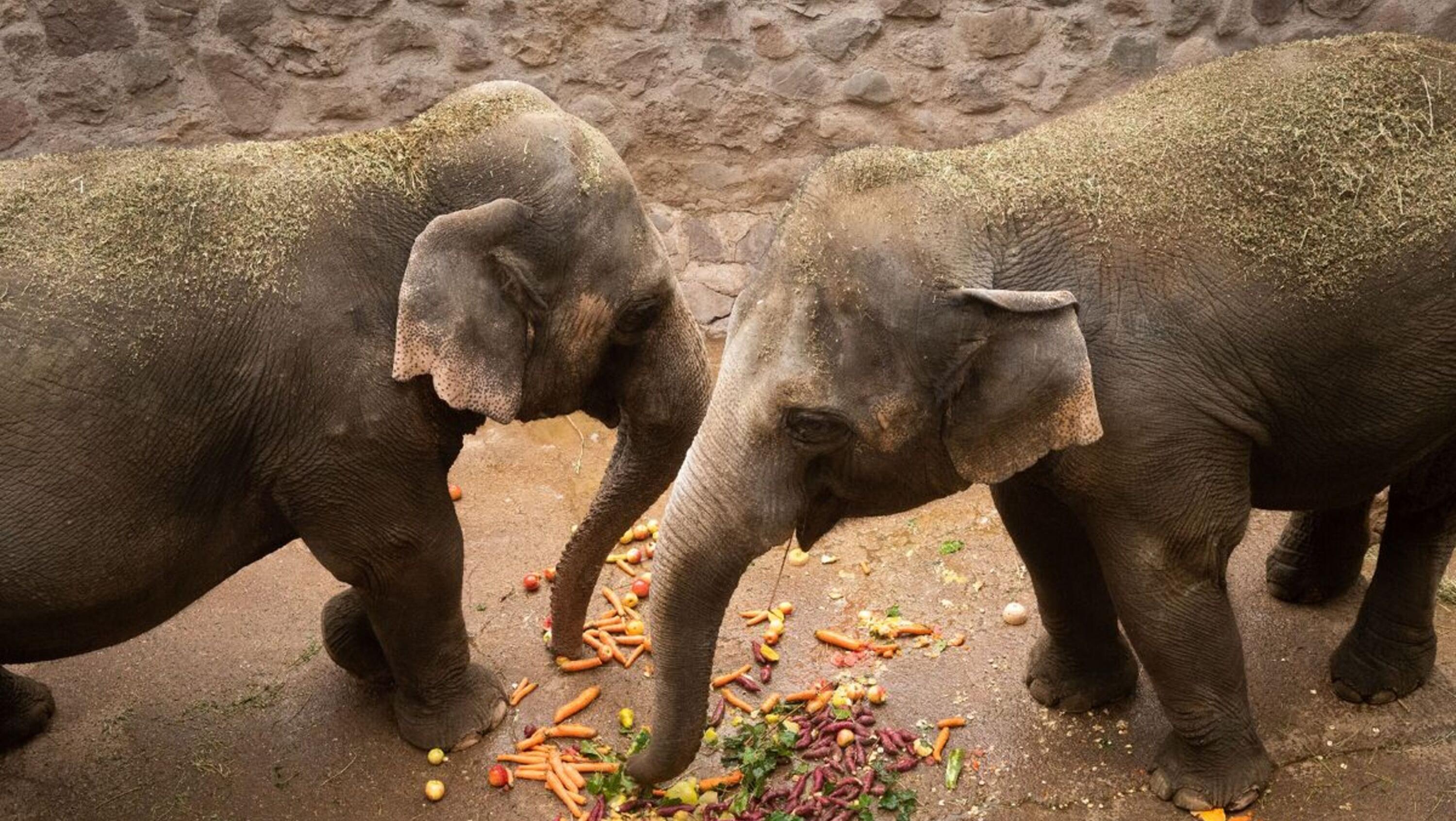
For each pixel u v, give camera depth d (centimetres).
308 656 458
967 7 633
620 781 390
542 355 386
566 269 378
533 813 392
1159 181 325
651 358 408
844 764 396
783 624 460
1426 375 335
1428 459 376
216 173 357
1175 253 320
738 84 648
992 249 318
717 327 647
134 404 334
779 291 317
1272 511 476
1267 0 621
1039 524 381
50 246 331
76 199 341
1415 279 324
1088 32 634
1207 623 348
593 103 650
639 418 416
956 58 642
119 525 341
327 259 357
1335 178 324
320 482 366
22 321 322
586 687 442
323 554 383
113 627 363
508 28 638
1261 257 320
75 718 432
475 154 377
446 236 353
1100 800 381
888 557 494
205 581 378
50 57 619
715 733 411
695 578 332
